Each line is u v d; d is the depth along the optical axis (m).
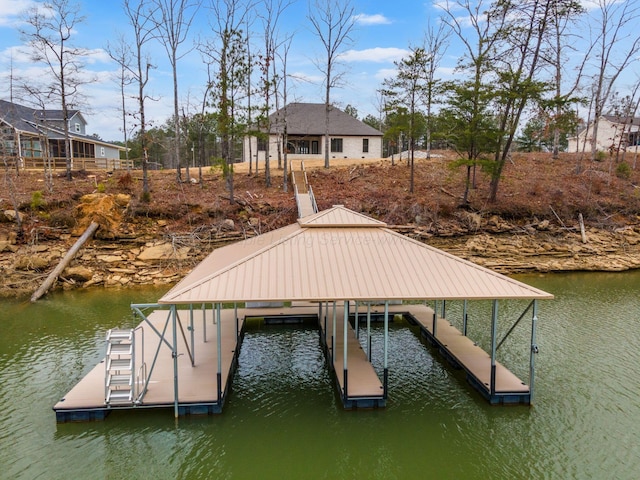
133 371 9.16
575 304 17.72
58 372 11.68
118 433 9.05
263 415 9.82
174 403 9.43
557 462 8.20
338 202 25.12
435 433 9.18
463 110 23.83
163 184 26.78
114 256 21.16
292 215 24.22
